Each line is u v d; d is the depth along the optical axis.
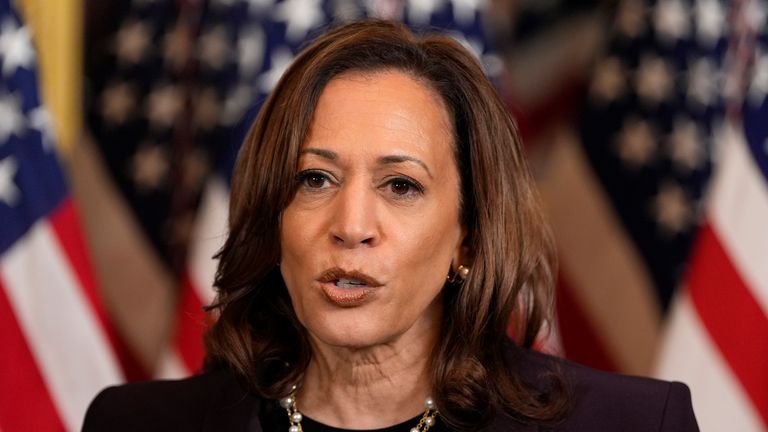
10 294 4.52
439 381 2.58
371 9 4.66
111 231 5.59
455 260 2.62
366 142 2.40
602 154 5.39
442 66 2.54
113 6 5.65
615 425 2.62
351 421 2.65
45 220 4.60
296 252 2.45
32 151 4.62
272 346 2.78
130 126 5.58
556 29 5.92
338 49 2.50
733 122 4.90
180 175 5.47
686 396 2.69
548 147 5.78
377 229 2.39
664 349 4.75
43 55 5.30
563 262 5.42
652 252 5.25
